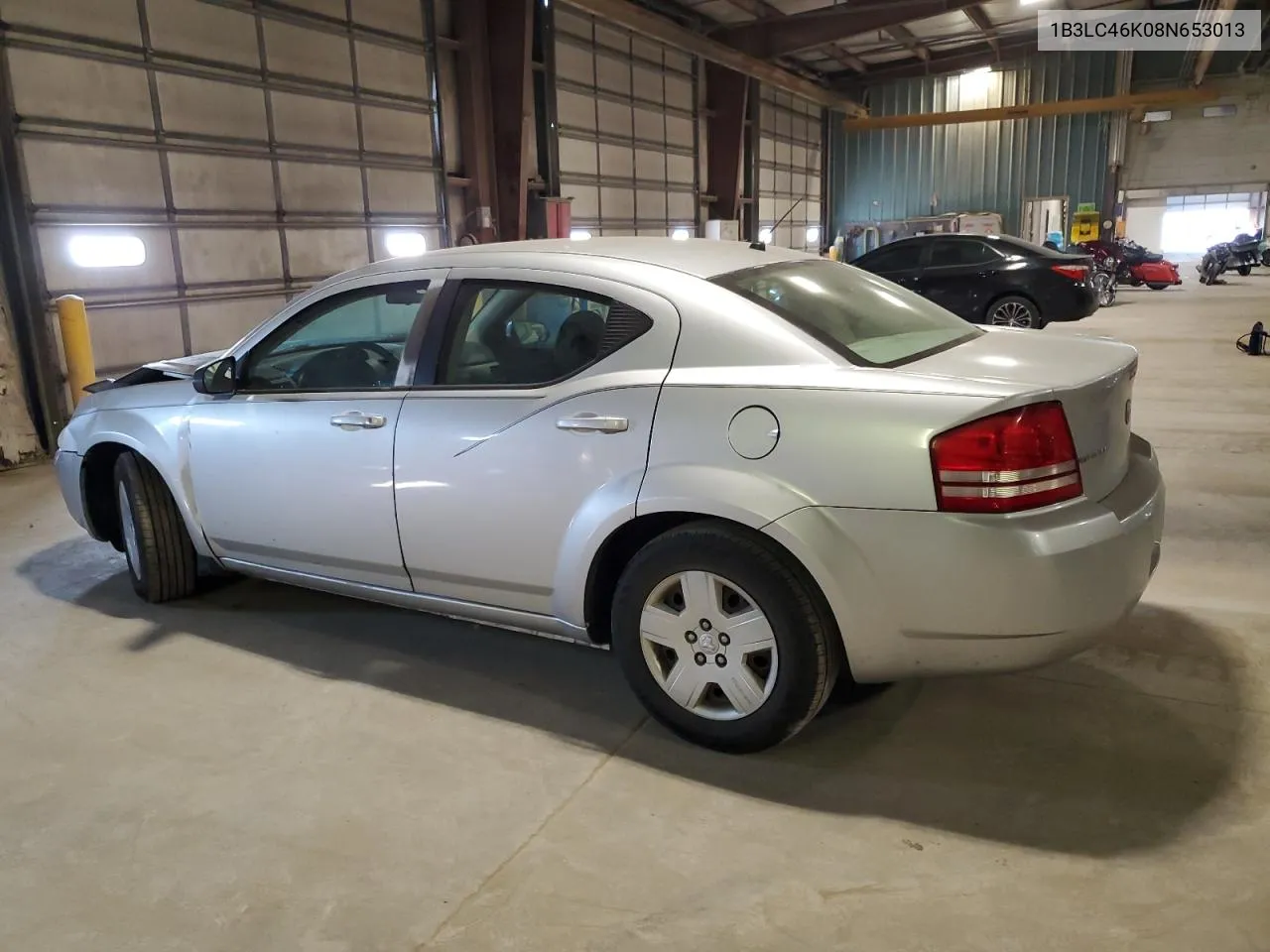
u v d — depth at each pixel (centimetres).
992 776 243
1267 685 284
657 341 256
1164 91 2262
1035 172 2433
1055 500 220
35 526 518
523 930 193
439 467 286
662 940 189
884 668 234
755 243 325
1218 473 524
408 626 358
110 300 780
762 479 233
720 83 1806
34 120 709
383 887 208
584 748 265
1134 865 206
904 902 197
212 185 864
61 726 286
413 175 1121
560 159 1387
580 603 267
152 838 229
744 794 239
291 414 320
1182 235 3038
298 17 938
